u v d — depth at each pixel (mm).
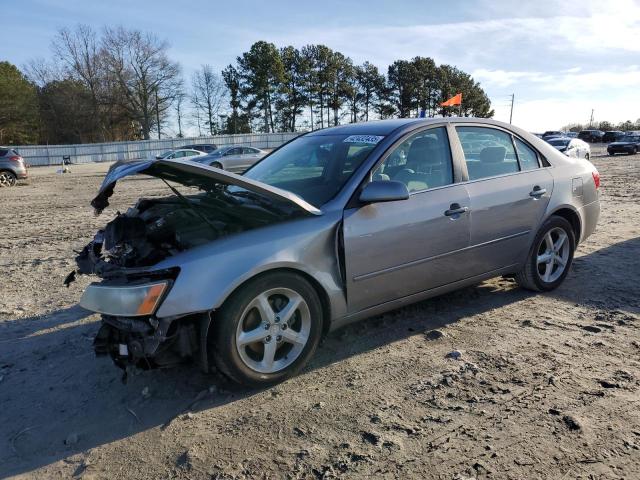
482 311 4289
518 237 4281
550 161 4637
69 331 4230
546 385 3045
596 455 2396
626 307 4266
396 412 2830
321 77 72250
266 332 3062
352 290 3367
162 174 3299
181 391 3174
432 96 75562
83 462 2533
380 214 3434
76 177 27828
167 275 2818
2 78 68125
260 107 70500
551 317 4109
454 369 3287
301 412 2871
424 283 3746
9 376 3484
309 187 3658
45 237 8555
